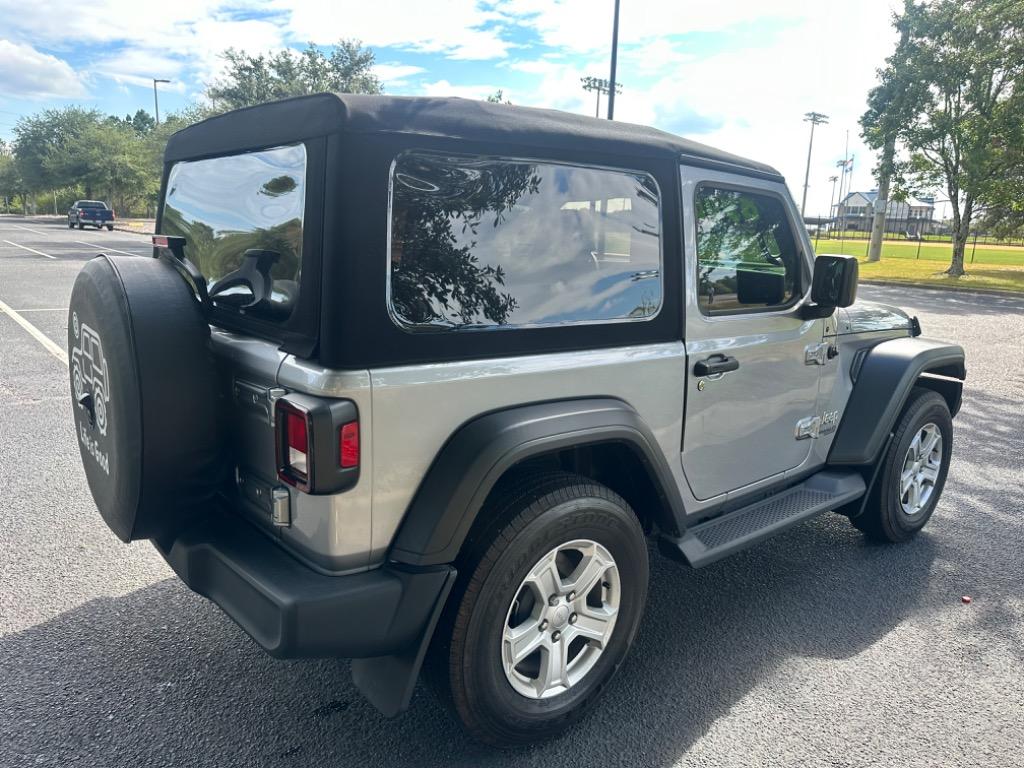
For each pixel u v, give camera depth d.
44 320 10.72
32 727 2.53
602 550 2.49
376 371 2.00
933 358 3.95
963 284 21.22
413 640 2.16
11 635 3.09
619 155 2.54
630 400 2.63
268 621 2.02
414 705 2.71
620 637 2.62
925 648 3.13
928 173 24.50
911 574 3.80
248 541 2.26
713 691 2.82
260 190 2.31
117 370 2.15
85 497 4.52
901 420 3.93
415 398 2.07
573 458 2.69
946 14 21.91
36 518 4.21
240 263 2.45
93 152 61.56
